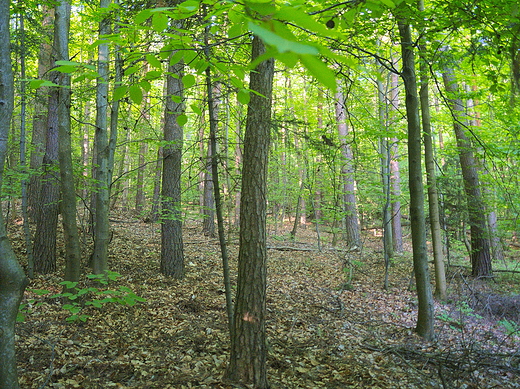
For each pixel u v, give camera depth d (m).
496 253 12.90
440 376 4.56
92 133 18.62
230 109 4.50
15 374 1.92
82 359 4.49
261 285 4.09
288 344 5.53
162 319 6.05
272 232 19.28
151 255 10.32
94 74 1.65
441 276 7.92
